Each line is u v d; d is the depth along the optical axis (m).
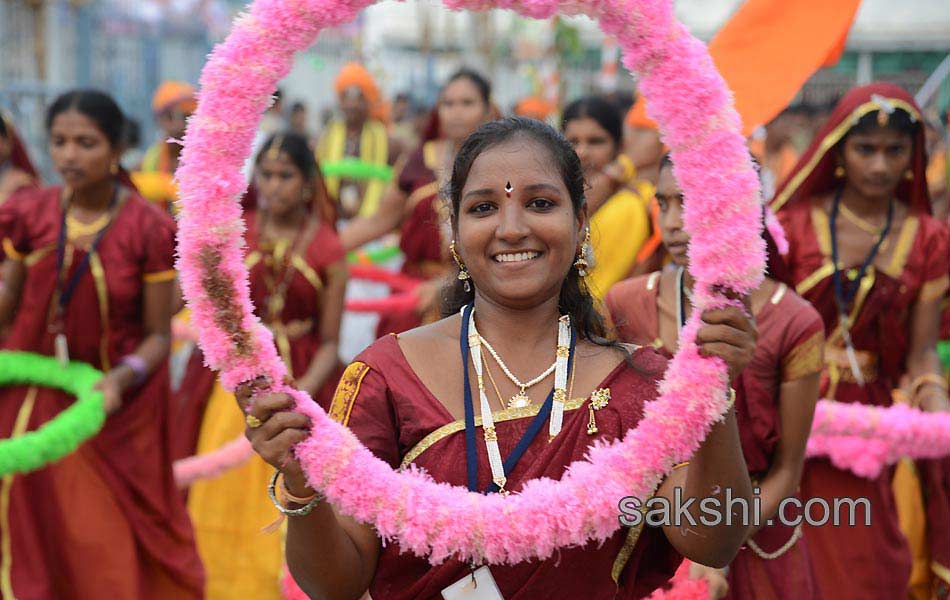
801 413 6.88
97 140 9.21
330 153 21.48
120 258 9.43
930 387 8.91
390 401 4.80
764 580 7.25
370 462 4.49
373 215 13.85
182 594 9.67
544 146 4.73
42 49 26.27
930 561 9.77
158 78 31.12
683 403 4.46
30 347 9.52
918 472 9.73
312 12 4.42
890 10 30.53
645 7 4.45
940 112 23.95
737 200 4.46
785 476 6.91
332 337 10.98
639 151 10.73
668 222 6.88
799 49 7.36
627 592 4.88
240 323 4.46
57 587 9.28
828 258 8.99
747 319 4.49
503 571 4.64
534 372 4.80
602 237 10.11
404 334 4.98
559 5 4.48
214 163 4.42
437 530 4.45
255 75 4.42
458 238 4.90
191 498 10.86
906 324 9.12
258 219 11.13
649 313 7.07
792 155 18.92
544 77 22.53
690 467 4.67
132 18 30.39
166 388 9.75
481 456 4.66
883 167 8.78
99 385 9.15
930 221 9.16
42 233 9.42
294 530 4.56
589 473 4.52
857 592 8.41
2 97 23.06
